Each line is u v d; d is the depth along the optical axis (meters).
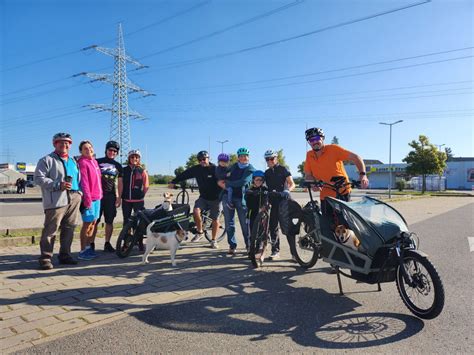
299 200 22.08
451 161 70.31
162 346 3.00
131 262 5.80
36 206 17.33
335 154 5.24
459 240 8.16
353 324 3.48
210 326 3.40
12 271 5.10
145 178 6.69
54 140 5.42
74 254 6.29
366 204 4.37
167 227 5.73
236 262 5.89
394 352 2.94
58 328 3.30
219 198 6.92
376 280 4.01
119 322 3.46
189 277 4.99
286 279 4.97
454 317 3.64
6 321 3.43
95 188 5.95
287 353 2.92
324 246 4.56
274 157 6.25
